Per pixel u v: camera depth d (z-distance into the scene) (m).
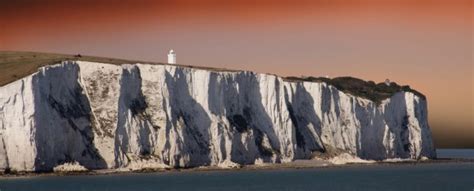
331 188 196.12
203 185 194.25
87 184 189.25
